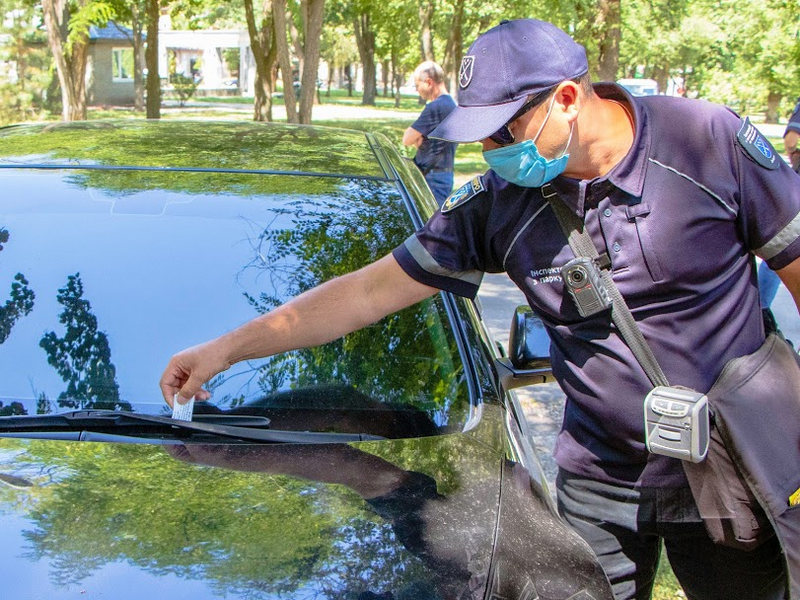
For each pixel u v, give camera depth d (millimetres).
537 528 1888
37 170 2779
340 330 2191
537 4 12211
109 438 2092
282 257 2490
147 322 2344
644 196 1969
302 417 2229
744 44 20031
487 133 1859
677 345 2029
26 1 18828
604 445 2219
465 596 1652
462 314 2521
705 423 1983
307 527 1776
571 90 1879
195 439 2107
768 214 1997
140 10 17000
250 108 39719
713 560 2285
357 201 2701
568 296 2072
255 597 1596
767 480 2021
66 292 2389
